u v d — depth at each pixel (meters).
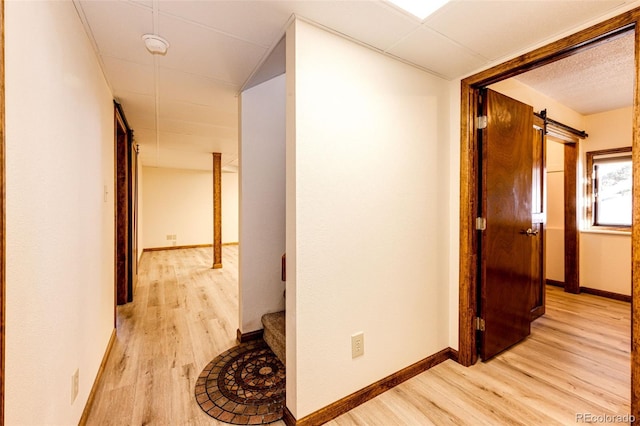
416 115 1.97
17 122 0.88
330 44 1.56
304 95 1.47
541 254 3.05
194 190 8.09
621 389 1.81
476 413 1.61
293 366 1.51
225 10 1.40
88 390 1.64
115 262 2.62
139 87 2.41
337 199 1.60
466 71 2.04
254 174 2.53
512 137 2.32
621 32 1.46
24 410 0.92
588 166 3.75
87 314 1.63
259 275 2.57
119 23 1.52
